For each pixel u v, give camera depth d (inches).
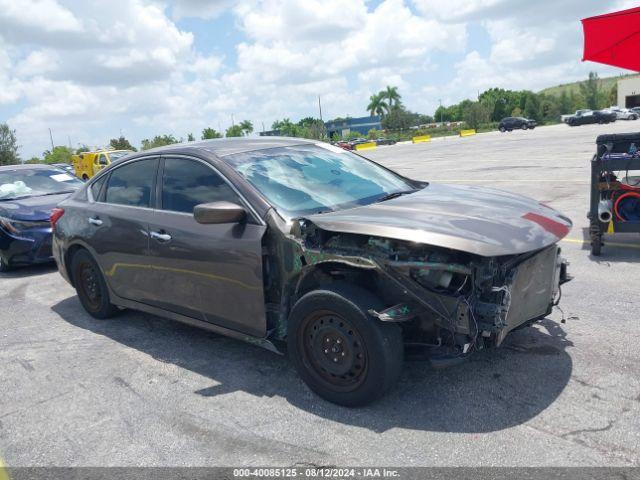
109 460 113.1
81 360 166.7
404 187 166.6
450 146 1401.3
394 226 118.7
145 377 151.1
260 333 139.0
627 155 220.7
